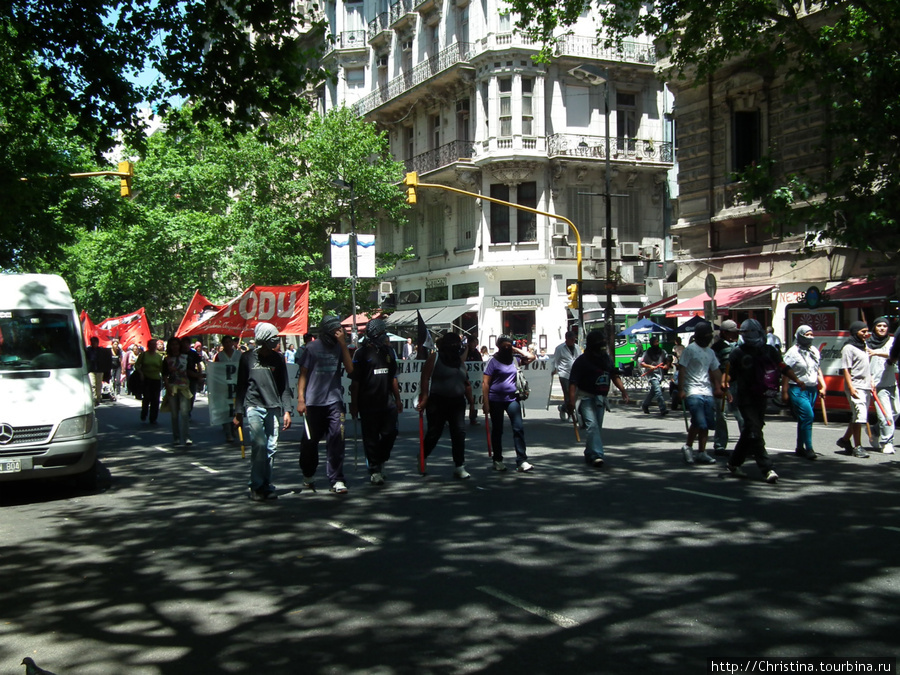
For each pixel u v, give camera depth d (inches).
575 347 685.9
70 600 221.9
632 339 1320.1
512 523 294.8
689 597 206.8
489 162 1405.0
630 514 304.8
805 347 444.5
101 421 812.0
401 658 172.9
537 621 192.5
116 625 200.4
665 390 980.6
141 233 1492.4
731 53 744.3
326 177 1439.5
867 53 641.6
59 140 851.4
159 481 424.2
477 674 163.2
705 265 1116.5
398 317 1640.0
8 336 405.1
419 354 639.1
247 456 508.4
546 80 1421.0
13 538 300.8
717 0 668.7
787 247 1006.4
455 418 401.7
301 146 1460.4
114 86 474.3
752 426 366.9
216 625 197.8
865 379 446.0
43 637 193.8
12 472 368.8
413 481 394.6
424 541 272.4
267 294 639.1
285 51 476.4
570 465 433.1
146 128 504.1
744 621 188.9
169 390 578.9
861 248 666.2
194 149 1590.8
